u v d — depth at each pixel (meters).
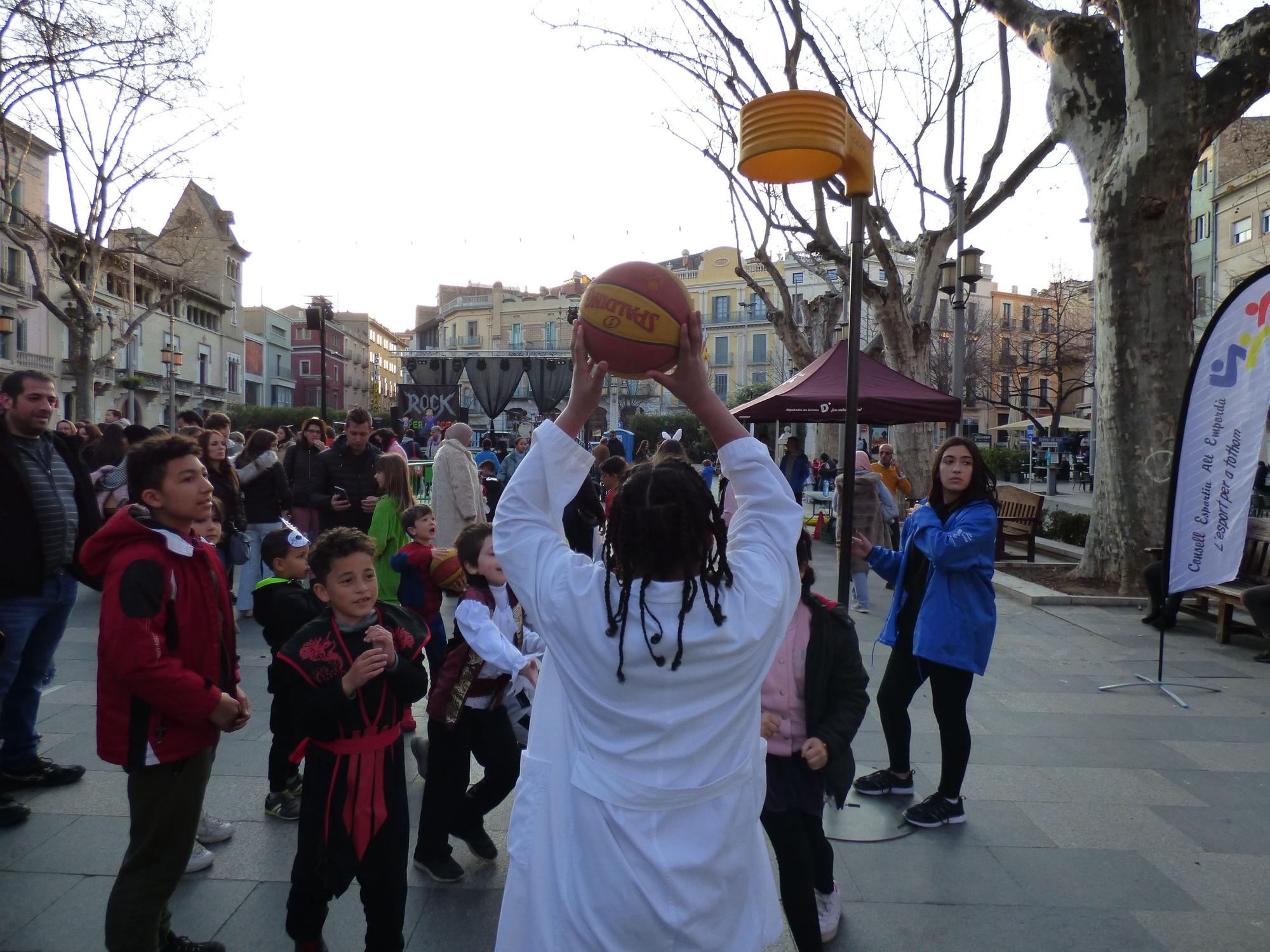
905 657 4.10
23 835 3.64
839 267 13.95
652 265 1.67
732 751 1.58
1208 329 5.73
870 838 3.75
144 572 2.45
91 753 4.53
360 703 2.62
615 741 1.53
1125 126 9.26
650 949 1.47
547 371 30.14
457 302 69.44
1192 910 3.22
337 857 2.60
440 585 4.87
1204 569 5.86
